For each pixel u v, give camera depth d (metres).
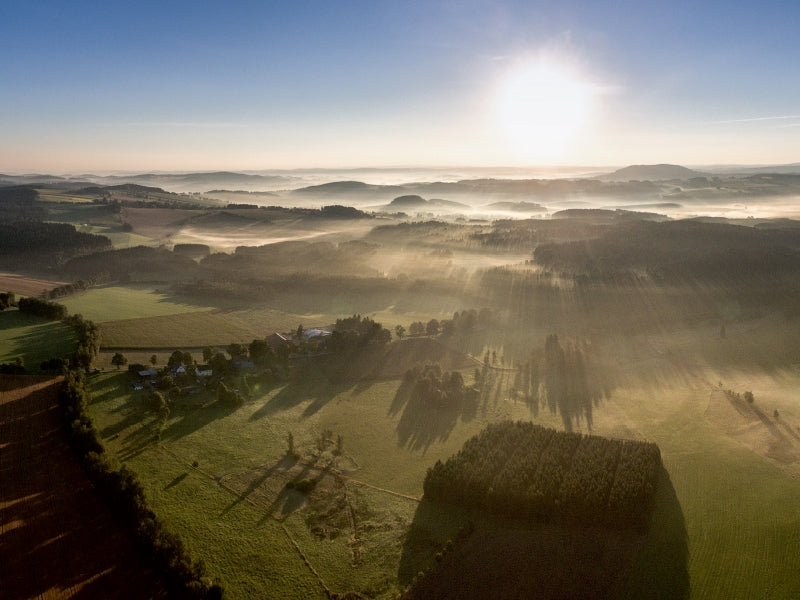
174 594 76.69
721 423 140.62
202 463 116.12
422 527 97.69
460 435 134.00
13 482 101.19
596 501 98.31
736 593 82.81
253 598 80.50
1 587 76.88
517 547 91.56
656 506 104.50
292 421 138.38
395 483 112.56
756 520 100.44
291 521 98.94
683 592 82.81
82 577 79.50
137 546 85.56
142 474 110.31
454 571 85.62
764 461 121.62
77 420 115.31
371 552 91.44
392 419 141.75
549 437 123.56
